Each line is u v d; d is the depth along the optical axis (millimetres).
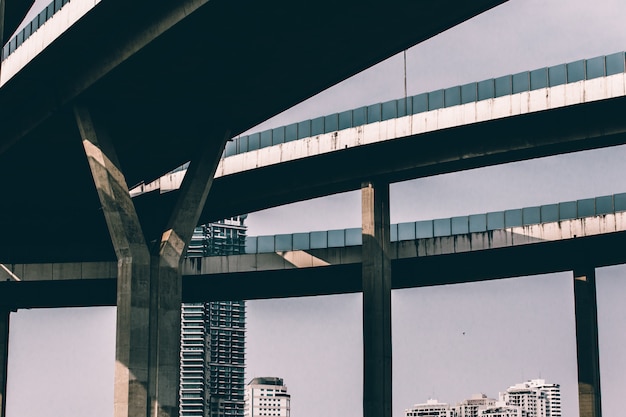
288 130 74125
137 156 68750
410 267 81188
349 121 71125
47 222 86500
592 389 75062
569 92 62875
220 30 51406
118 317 57781
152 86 57750
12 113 64312
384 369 69812
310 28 51812
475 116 65938
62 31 54438
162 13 51281
